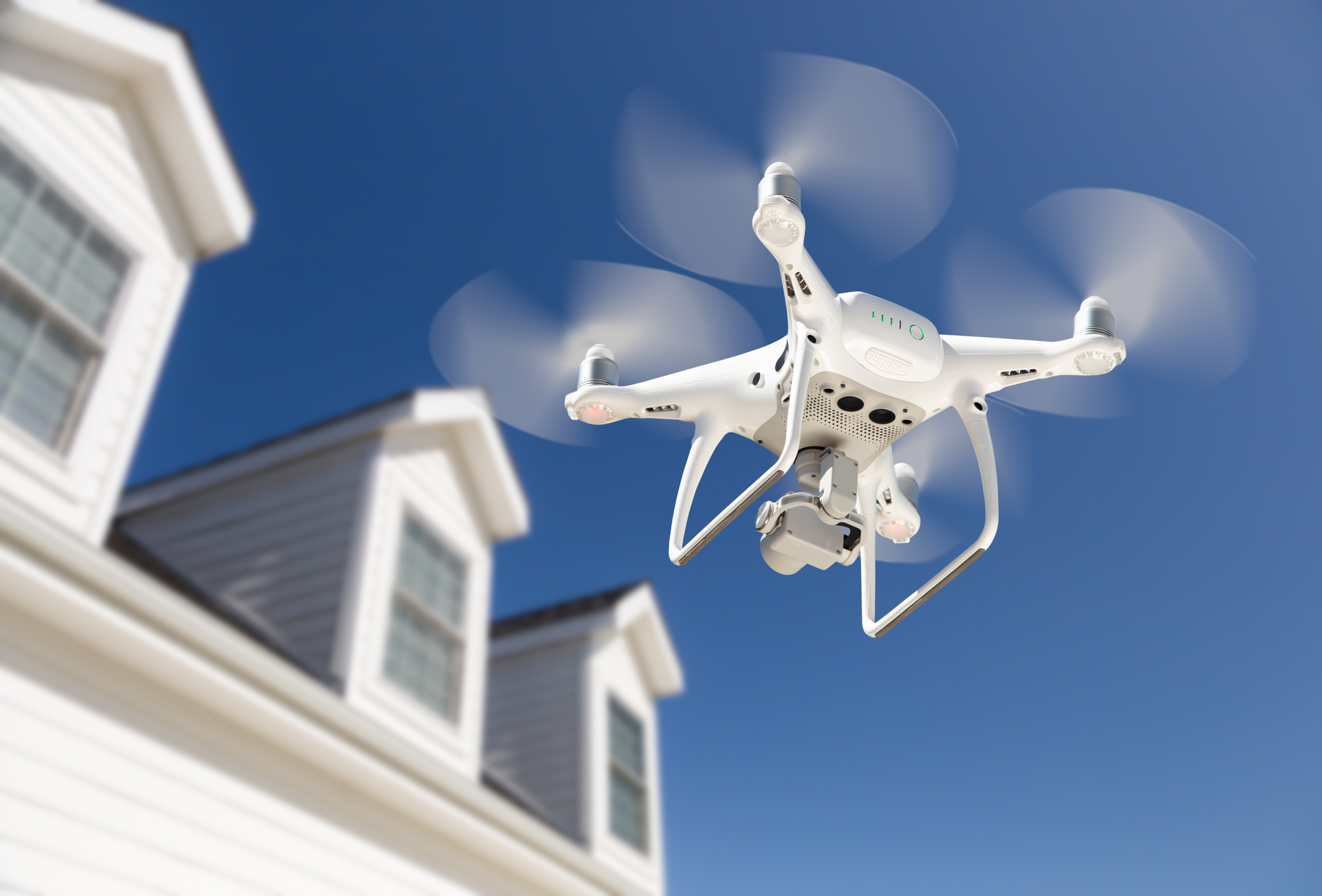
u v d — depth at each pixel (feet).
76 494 11.12
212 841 11.00
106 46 12.82
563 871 16.49
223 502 16.94
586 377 5.12
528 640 23.03
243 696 11.32
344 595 14.73
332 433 16.89
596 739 21.13
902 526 5.88
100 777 9.96
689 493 4.93
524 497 18.92
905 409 4.93
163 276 13.33
